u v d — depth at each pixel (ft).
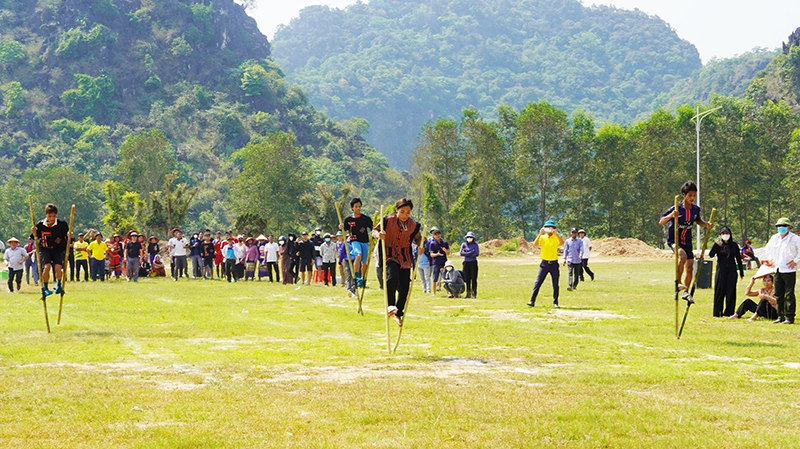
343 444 20.39
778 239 53.72
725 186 306.96
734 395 26.76
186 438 20.80
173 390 27.22
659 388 27.96
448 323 51.67
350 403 24.91
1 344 39.78
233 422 22.70
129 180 412.16
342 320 53.26
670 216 44.24
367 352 36.81
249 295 80.48
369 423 22.77
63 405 24.82
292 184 363.76
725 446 20.36
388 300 37.01
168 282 108.88
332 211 268.62
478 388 27.40
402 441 20.65
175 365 32.73
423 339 42.50
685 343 41.22
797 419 23.38
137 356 35.55
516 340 41.98
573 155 323.57
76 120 634.02
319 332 46.01
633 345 40.29
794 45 518.37
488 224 325.83
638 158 312.91
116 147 613.11
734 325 51.08
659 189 305.53
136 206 252.62
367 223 58.90
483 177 317.63
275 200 359.66
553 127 323.78
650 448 20.25
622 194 316.40
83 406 24.63
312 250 102.06
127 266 110.32
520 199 335.67
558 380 29.27
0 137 592.60
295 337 43.55
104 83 649.61
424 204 265.95
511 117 347.56
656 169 306.14
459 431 21.72
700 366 33.09
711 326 49.90
